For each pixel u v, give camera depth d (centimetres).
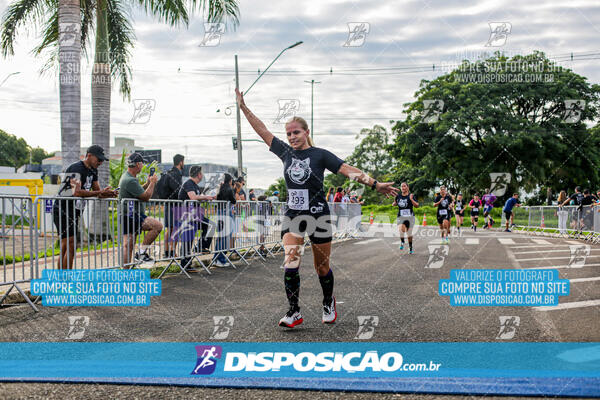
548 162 3073
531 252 907
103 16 1027
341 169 350
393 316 382
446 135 3119
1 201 434
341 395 220
